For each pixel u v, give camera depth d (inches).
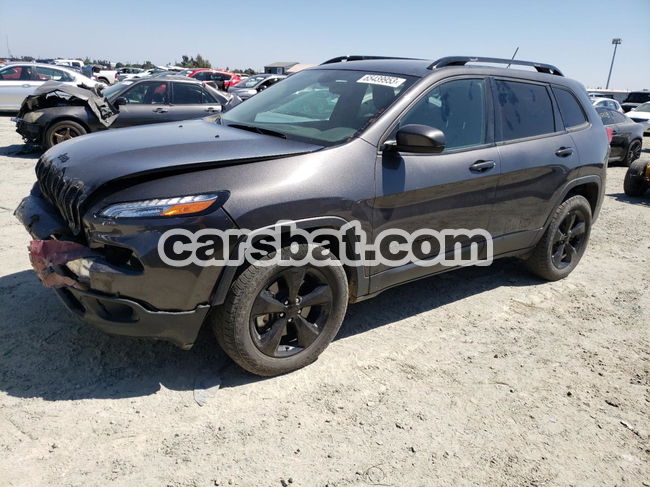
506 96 153.9
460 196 137.3
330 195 111.5
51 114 370.3
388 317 152.1
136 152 107.5
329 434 102.3
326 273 116.8
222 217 99.0
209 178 101.6
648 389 126.8
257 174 105.3
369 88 136.0
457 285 179.3
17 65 602.2
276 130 131.8
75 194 101.9
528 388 123.1
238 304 105.3
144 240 95.2
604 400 121.1
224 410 106.0
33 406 102.0
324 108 136.9
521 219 160.1
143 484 86.9
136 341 126.3
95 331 128.9
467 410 113.3
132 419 101.2
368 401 113.2
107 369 115.4
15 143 435.8
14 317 133.0
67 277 101.6
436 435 104.8
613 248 235.8
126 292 97.6
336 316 122.4
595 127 184.4
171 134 123.7
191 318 103.0
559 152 164.4
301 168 110.0
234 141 116.5
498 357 135.5
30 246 101.7
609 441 107.8
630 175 348.5
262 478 90.4
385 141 122.6
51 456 90.7
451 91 138.9
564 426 111.0
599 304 172.9
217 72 1055.6
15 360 115.7
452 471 96.0
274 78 742.5
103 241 97.0
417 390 118.5
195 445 96.3
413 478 93.5
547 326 154.9
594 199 188.1
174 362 119.7
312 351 121.2
